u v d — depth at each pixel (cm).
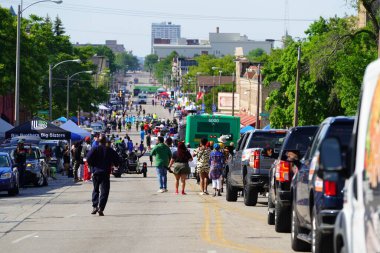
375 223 1129
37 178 6269
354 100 8550
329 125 2089
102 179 3712
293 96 11300
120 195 5234
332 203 1861
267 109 11969
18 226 3250
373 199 1149
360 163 1233
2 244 2656
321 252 1891
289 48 11556
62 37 18362
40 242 2708
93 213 3750
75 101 18250
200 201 4675
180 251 2438
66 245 2619
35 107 13825
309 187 2091
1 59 11850
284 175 2825
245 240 2708
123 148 9656
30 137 7831
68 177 8312
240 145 4594
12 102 14812
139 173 9606
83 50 19138
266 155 3166
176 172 5338
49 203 4497
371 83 1215
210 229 3083
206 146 5322
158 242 2683
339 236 1316
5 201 4672
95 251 2458
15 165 5366
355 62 8494
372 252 1132
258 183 4131
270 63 12025
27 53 12269
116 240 2752
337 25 10225
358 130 1276
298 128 2912
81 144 7325
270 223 3234
